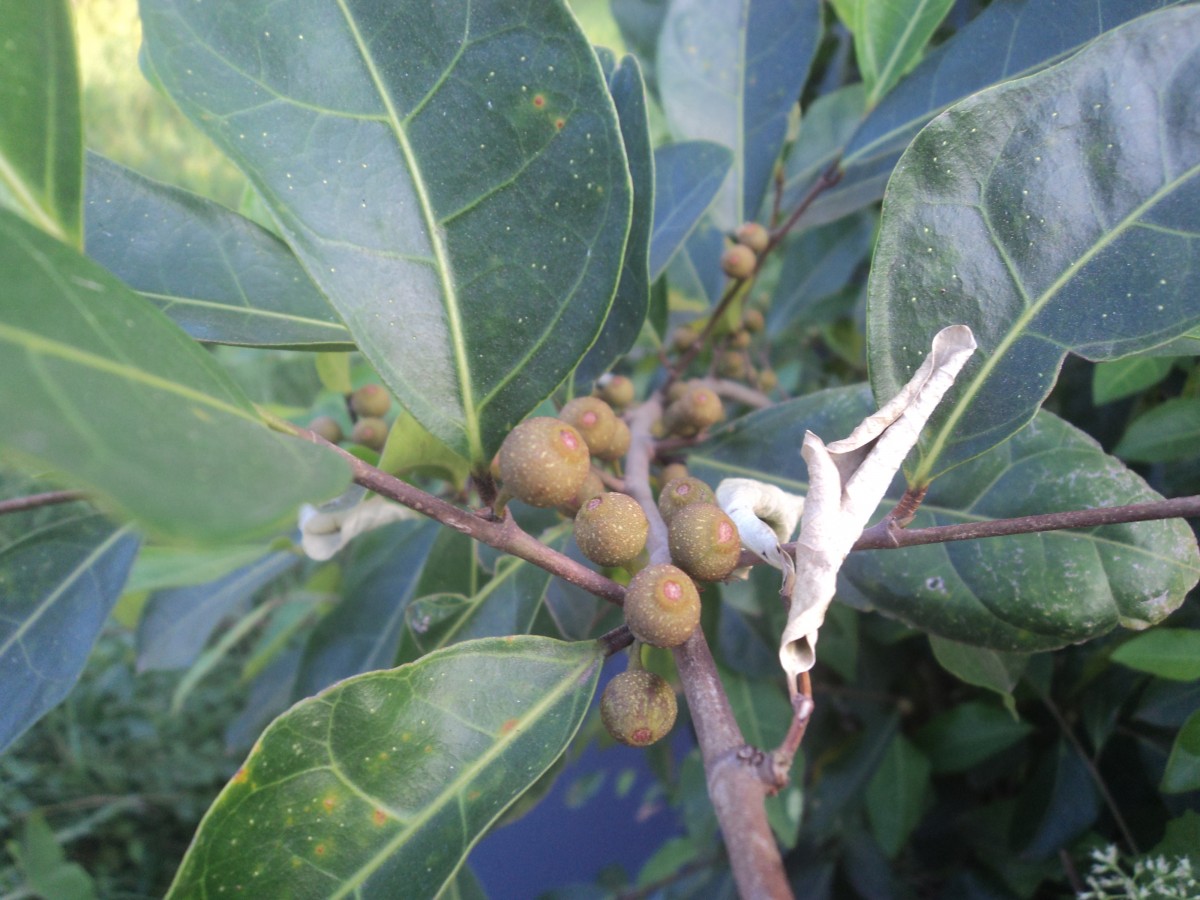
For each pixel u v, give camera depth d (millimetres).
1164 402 283
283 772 151
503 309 169
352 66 166
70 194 143
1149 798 280
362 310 164
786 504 176
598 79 163
